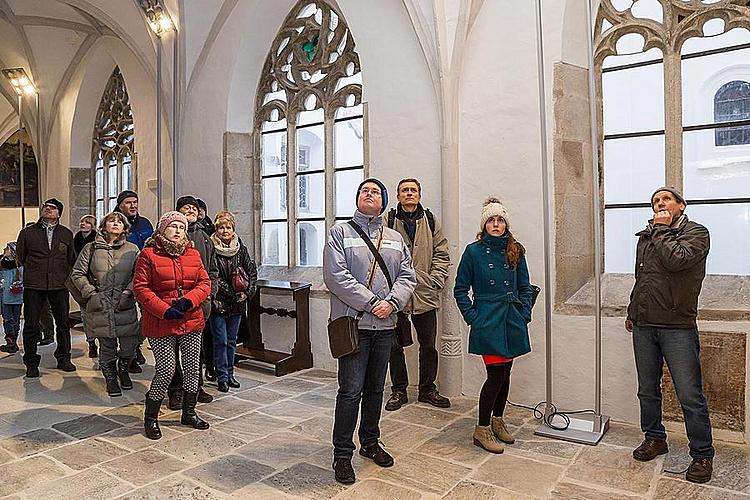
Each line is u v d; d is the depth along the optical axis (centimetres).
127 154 957
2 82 1062
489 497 309
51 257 573
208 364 546
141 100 841
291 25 689
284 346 636
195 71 727
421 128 523
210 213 723
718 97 430
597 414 398
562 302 453
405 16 528
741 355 385
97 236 496
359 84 612
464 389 502
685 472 337
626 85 466
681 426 407
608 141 475
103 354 493
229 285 511
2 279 720
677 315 332
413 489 319
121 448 380
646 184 458
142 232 589
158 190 629
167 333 396
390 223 468
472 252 375
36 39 930
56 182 1049
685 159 443
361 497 310
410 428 417
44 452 374
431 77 509
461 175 502
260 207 725
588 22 402
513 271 374
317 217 666
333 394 504
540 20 406
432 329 474
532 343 467
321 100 647
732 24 422
